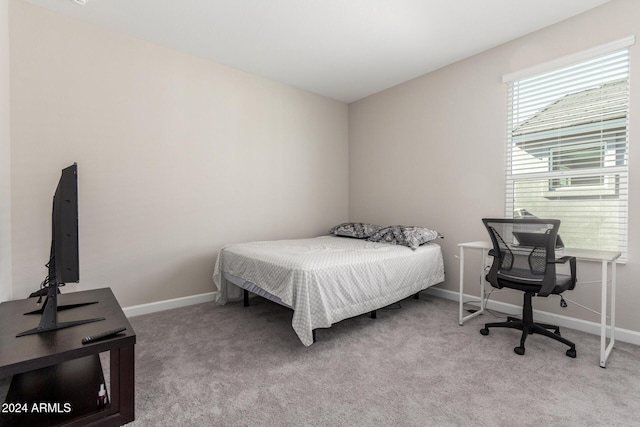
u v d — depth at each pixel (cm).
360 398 159
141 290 284
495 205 297
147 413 147
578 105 248
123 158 272
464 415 145
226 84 334
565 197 256
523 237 210
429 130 351
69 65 247
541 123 268
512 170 287
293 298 211
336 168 439
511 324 231
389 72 350
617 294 228
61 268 137
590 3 229
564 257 205
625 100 226
